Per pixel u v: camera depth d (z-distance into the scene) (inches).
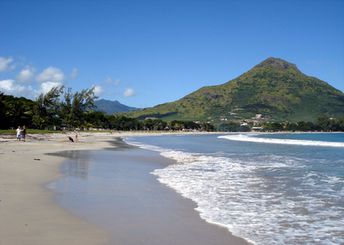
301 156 1353.3
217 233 365.4
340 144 2409.0
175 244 328.2
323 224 405.1
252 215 440.8
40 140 2089.1
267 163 1064.8
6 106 3380.9
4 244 303.0
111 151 1501.0
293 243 341.7
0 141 1749.5
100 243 319.9
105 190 576.4
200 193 575.5
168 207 472.4
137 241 331.6
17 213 401.1
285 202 517.0
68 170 805.9
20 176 663.1
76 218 396.8
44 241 314.5
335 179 741.9
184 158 1210.6
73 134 3452.3
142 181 687.1
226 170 879.7
